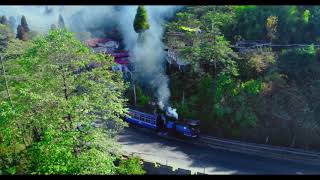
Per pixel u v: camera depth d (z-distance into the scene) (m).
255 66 36.53
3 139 28.73
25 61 30.56
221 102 37.53
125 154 35.12
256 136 36.75
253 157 34.78
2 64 31.22
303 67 35.06
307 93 34.72
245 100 36.56
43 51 28.61
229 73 37.47
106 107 28.14
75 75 28.41
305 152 34.44
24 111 27.34
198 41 39.16
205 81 39.62
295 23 31.98
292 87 35.25
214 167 33.38
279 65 36.12
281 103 35.25
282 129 35.81
